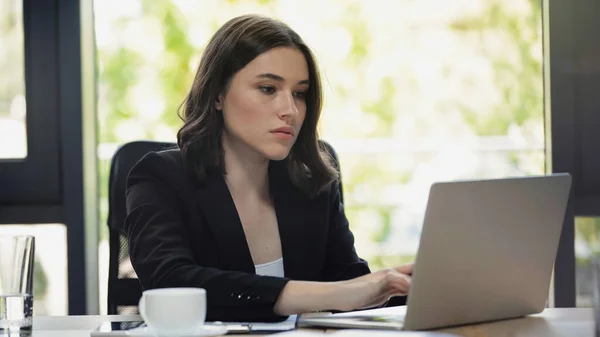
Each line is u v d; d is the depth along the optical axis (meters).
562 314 2.20
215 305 2.06
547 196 2.04
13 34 3.89
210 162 2.42
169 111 4.84
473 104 5.34
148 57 4.84
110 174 2.70
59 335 1.92
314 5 5.25
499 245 1.97
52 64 3.88
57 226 3.93
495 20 5.31
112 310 2.66
